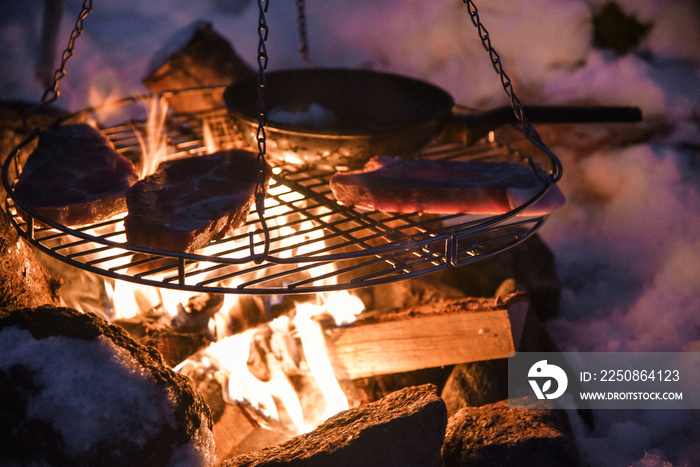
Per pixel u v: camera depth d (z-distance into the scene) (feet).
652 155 9.64
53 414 3.65
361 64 12.59
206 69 9.07
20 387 3.66
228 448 5.44
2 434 3.62
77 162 5.10
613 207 9.70
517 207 4.50
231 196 4.55
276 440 5.66
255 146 5.70
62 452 3.63
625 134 10.12
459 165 5.17
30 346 3.76
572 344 7.47
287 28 12.87
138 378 3.90
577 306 8.28
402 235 4.68
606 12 10.61
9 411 3.63
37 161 5.04
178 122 7.35
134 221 4.06
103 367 3.85
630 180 9.61
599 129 10.16
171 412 3.91
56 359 3.77
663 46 10.60
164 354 5.54
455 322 5.84
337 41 12.67
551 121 5.33
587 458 5.66
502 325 5.75
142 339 5.60
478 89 11.44
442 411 4.48
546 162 9.82
